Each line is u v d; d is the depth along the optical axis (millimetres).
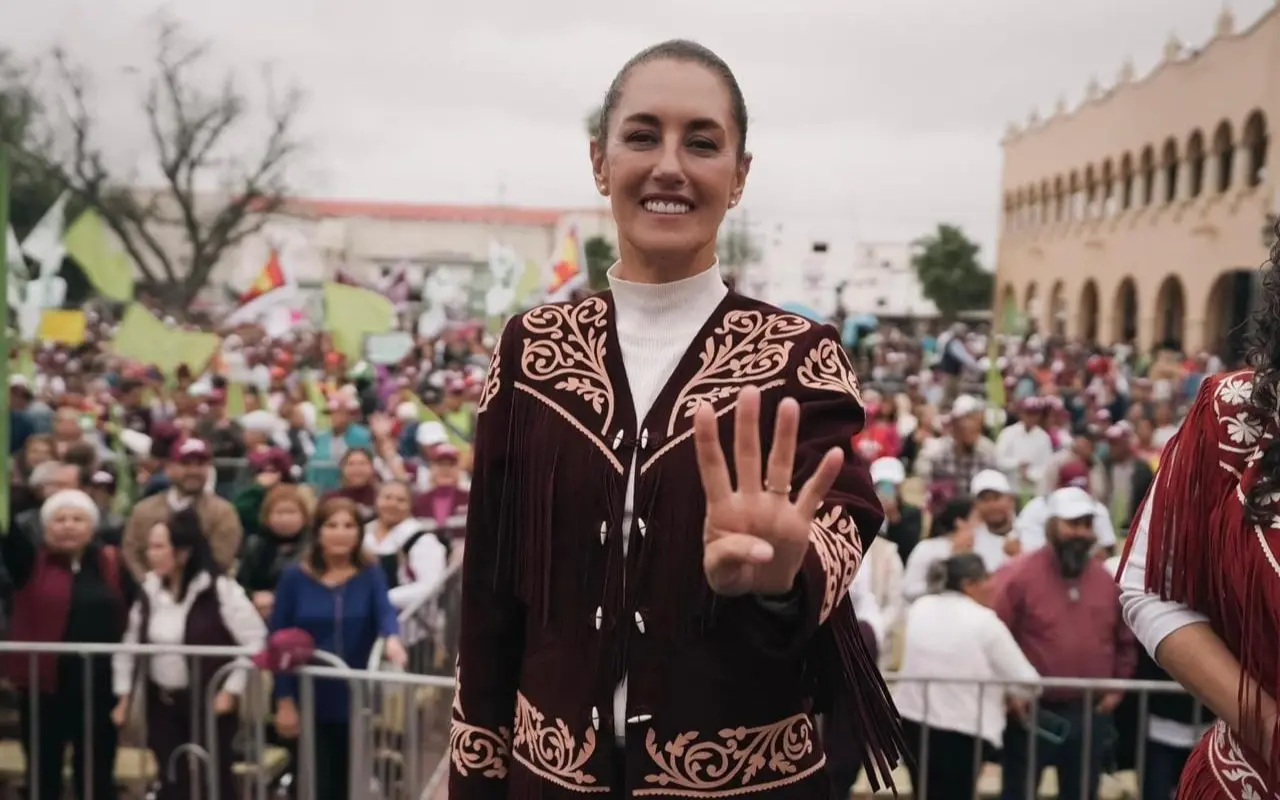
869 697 1579
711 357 1657
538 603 1655
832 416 1589
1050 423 11055
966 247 67375
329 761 4504
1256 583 1533
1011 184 49344
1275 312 1623
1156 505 1697
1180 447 1684
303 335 25812
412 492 8047
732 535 1345
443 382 15820
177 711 4672
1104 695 4707
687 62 1670
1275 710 1524
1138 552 1759
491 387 1783
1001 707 4562
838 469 1351
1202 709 4805
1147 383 15648
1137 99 35719
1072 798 4723
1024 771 4672
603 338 1722
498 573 1722
